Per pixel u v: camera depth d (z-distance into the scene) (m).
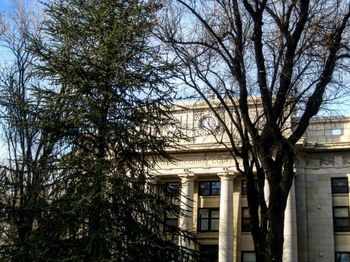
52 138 16.73
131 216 16.17
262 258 14.51
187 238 17.88
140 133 17.39
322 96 15.40
